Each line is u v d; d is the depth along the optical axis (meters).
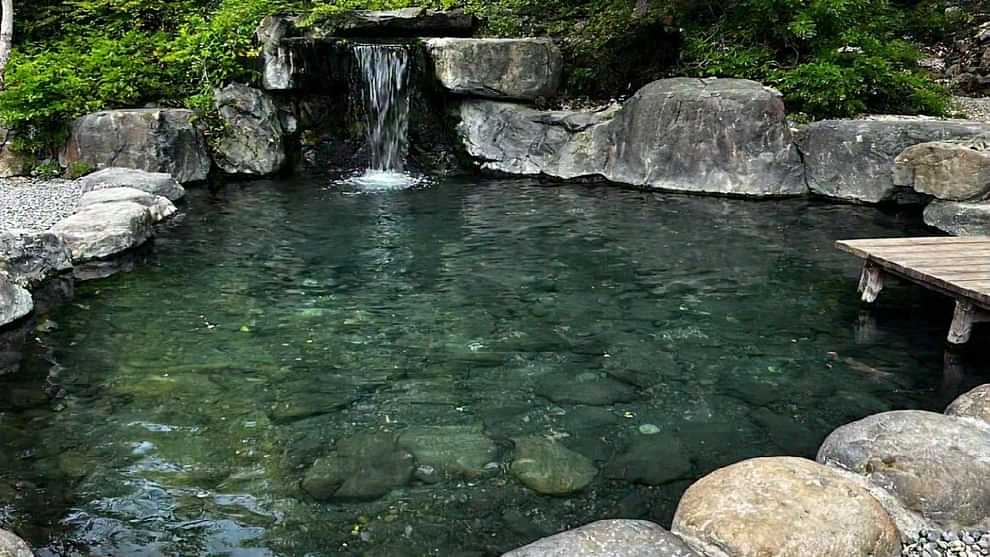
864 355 4.89
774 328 5.34
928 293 6.06
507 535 3.07
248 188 10.28
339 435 3.87
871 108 10.56
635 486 3.42
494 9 13.94
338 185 10.52
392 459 3.63
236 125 11.04
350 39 12.06
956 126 8.77
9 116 10.07
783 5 10.98
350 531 3.09
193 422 3.99
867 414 4.13
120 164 10.11
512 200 9.46
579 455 3.69
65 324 5.37
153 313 5.59
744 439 3.86
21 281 6.01
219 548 2.98
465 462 3.61
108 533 3.07
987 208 7.36
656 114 10.07
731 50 11.23
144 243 7.44
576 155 10.83
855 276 6.45
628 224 8.19
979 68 13.05
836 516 2.61
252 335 5.19
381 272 6.57
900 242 5.92
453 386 4.44
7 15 11.65
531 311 5.66
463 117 11.59
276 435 3.86
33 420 3.99
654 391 4.38
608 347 5.02
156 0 13.38
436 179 11.07
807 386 4.46
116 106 11.04
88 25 13.02
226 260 6.91
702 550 2.58
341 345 5.02
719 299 5.91
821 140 9.48
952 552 2.76
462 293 6.05
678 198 9.58
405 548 2.98
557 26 13.20
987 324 5.37
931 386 4.46
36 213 8.05
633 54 11.79
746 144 9.61
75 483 3.42
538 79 11.52
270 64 11.22
